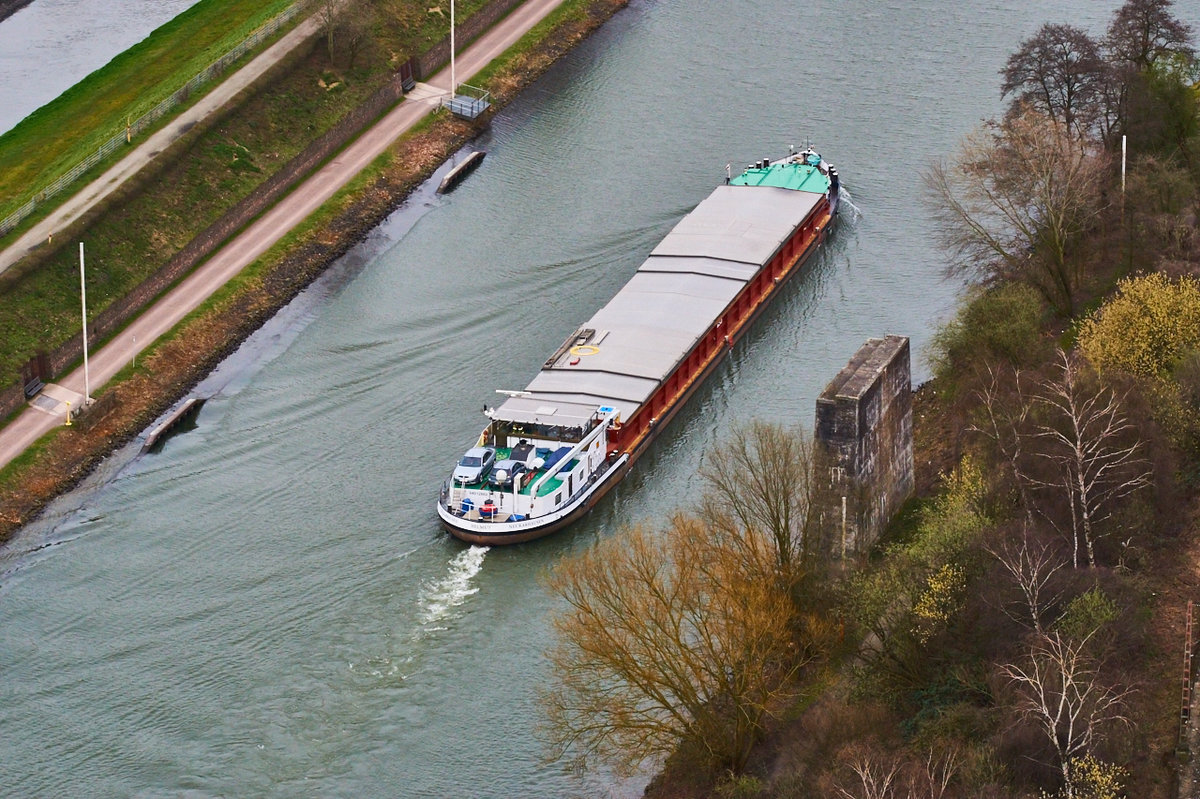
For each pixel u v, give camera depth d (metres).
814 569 198.25
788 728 188.50
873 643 194.12
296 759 193.38
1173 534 197.50
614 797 187.62
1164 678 176.88
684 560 186.38
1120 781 163.50
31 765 194.12
